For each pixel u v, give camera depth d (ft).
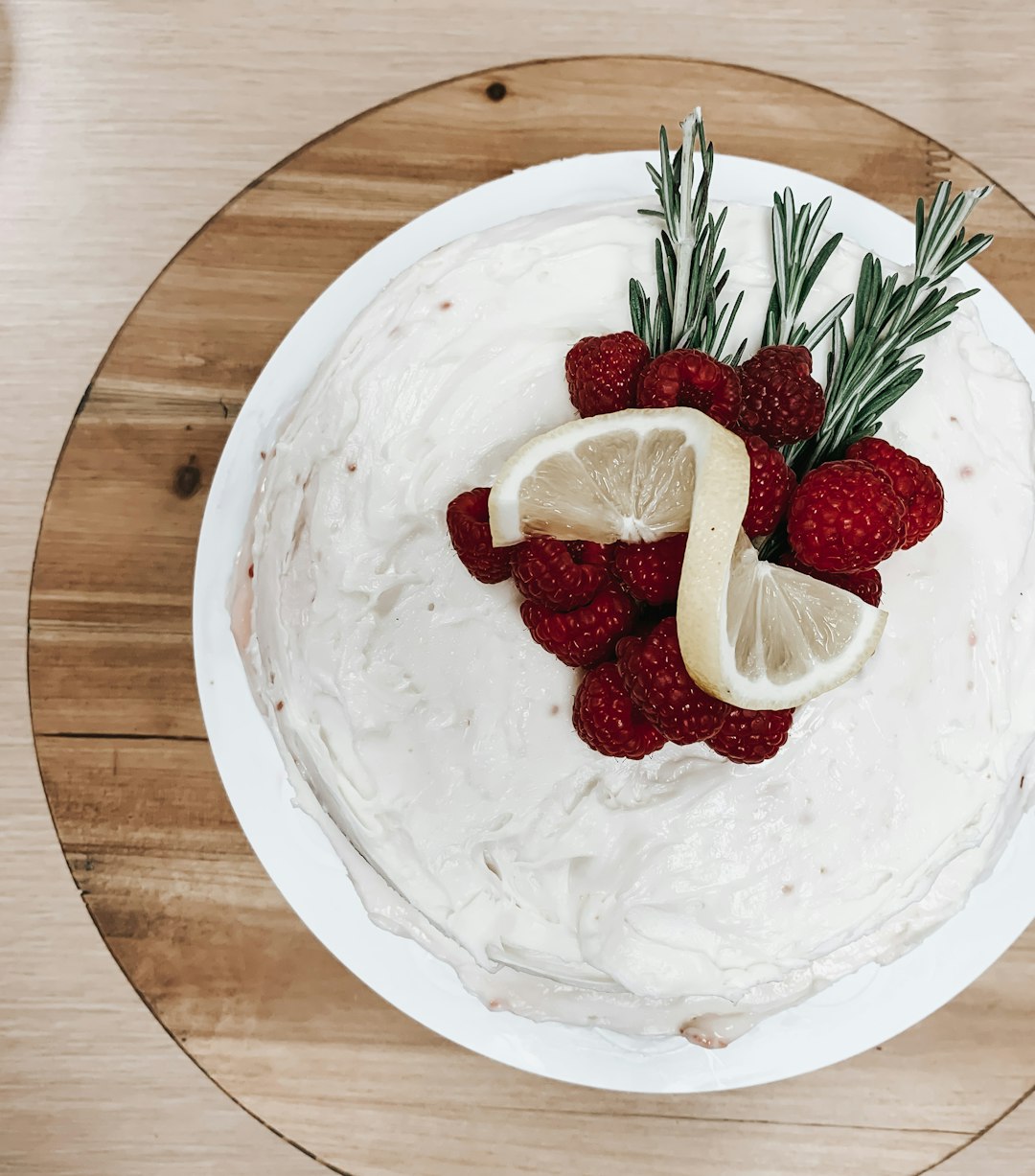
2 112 1.63
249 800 1.41
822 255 1.21
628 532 1.11
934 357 1.29
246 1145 1.55
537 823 1.24
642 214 1.27
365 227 1.53
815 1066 1.40
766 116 1.53
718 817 1.24
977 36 1.62
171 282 1.51
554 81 1.53
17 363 1.61
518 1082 1.50
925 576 1.26
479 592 1.24
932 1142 1.47
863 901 1.25
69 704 1.49
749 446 1.11
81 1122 1.54
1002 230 1.52
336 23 1.63
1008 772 1.28
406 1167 1.49
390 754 1.26
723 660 1.06
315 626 1.27
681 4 1.63
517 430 1.25
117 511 1.50
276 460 1.32
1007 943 1.40
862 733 1.25
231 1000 1.48
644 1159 1.49
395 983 1.40
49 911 1.55
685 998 1.31
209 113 1.63
